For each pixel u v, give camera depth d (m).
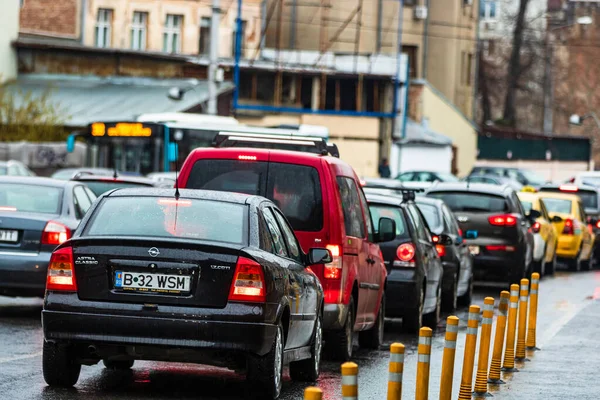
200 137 82.94
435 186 56.88
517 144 174.00
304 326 25.84
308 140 33.34
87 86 115.50
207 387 25.52
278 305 23.41
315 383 26.98
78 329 22.83
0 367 27.11
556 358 33.25
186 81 117.94
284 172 29.33
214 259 22.78
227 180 29.39
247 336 22.64
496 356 28.44
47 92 104.44
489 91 199.62
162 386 25.45
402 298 37.84
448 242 45.47
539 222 64.75
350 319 30.70
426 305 40.06
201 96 113.50
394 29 153.00
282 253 25.16
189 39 132.00
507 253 55.28
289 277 24.41
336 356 30.75
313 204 29.20
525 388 27.59
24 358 28.66
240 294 22.73
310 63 135.75
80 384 25.14
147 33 129.38
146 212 24.00
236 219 23.94
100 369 27.72
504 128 180.38
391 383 15.88
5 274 36.19
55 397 23.38
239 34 122.38
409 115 148.25
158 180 53.69
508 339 30.75
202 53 133.50
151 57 121.62
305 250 29.06
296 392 25.28
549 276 68.50
